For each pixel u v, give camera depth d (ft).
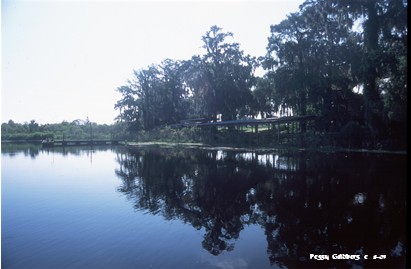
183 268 23.09
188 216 36.47
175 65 221.66
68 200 44.83
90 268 23.15
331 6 105.91
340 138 98.73
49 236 29.66
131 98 239.09
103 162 95.20
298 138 109.70
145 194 48.70
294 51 119.55
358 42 104.88
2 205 42.14
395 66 79.56
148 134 201.87
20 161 100.32
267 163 77.41
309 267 23.00
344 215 34.60
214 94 166.30
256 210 38.22
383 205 37.68
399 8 80.18
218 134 148.66
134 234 30.22
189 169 73.51
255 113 183.83
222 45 167.94
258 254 25.58
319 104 117.08
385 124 88.38
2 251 26.23
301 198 42.55
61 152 137.18
